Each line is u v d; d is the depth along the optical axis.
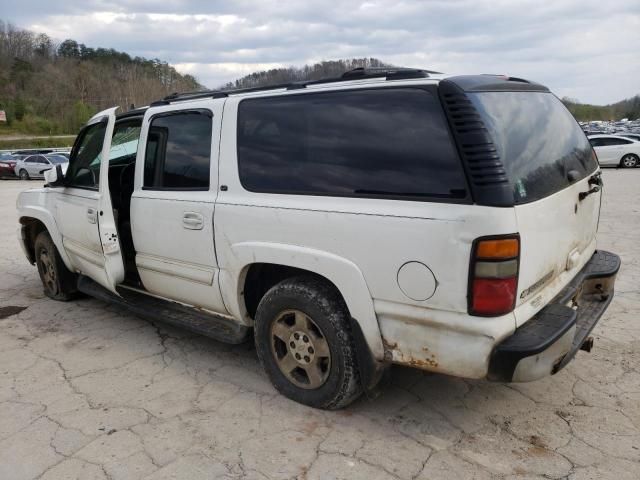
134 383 3.74
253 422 3.20
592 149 3.78
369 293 2.82
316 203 2.99
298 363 3.30
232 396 3.52
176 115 3.87
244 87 3.67
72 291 5.57
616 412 3.19
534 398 3.36
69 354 4.27
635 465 2.71
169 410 3.36
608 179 17.92
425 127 2.66
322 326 3.08
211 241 3.54
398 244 2.66
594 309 3.41
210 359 4.11
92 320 5.04
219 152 3.51
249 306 3.61
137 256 4.22
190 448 2.96
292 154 3.16
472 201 2.47
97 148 4.48
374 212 2.74
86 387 3.70
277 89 3.34
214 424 3.19
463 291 2.51
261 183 3.29
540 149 2.94
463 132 2.53
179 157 3.82
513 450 2.86
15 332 4.78
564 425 3.07
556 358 2.61
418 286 2.63
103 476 2.75
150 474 2.75
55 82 95.94
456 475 2.67
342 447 2.93
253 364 4.00
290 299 3.19
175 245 3.82
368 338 2.88
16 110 86.38
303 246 3.05
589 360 3.84
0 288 6.23
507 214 2.43
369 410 3.28
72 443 3.03
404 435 3.02
